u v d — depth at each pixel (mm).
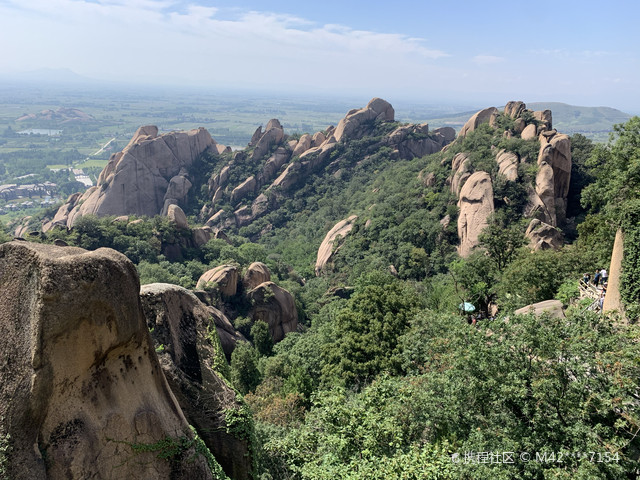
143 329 8734
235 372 30547
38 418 7254
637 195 22594
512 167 53875
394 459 12086
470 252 51438
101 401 7977
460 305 29125
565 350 11484
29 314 7277
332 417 14523
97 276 7672
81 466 7551
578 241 34156
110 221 64812
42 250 7660
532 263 29203
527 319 12172
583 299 23578
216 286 46781
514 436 11484
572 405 10984
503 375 11891
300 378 27250
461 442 13305
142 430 8406
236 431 10992
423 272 54188
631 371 10930
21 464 7086
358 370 26453
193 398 10766
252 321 47000
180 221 65875
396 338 27297
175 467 8844
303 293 61531
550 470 10273
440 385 14195
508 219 51219
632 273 18172
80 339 7586
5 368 7391
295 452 14359
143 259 58469
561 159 51688
